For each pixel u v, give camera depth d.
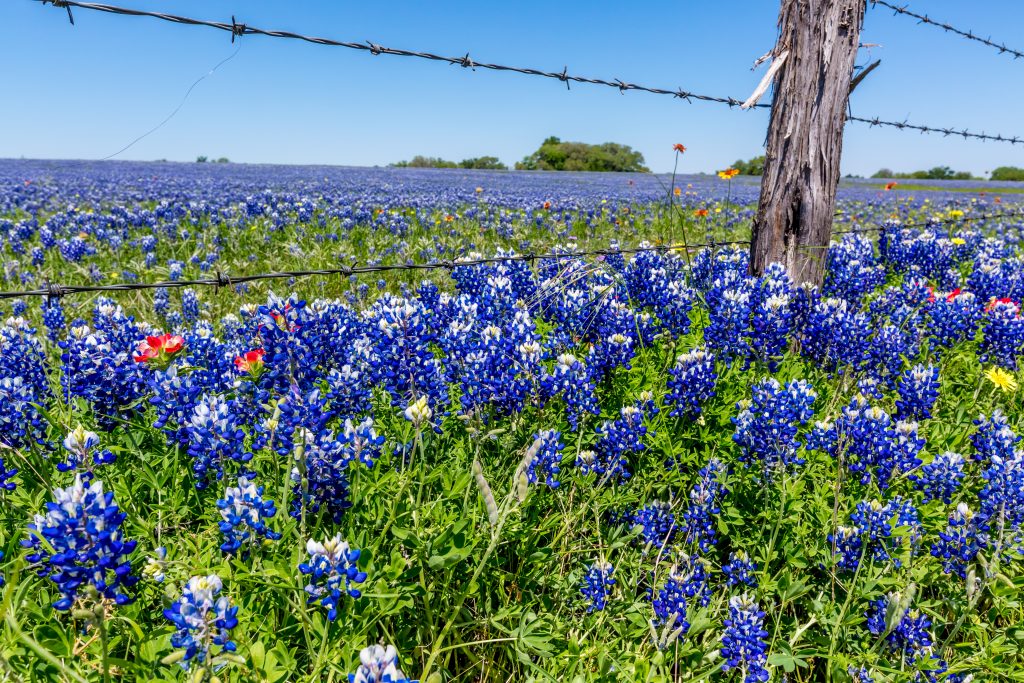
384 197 19.41
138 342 3.40
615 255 6.18
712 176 51.69
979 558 2.79
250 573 2.07
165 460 2.69
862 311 5.88
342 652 1.98
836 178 5.37
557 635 2.43
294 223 12.38
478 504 2.59
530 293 5.43
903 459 3.16
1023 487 2.80
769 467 3.11
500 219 13.68
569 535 2.93
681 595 2.48
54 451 2.82
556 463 2.96
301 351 2.80
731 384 4.00
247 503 2.08
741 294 4.27
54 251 9.26
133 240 10.50
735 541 2.97
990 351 4.70
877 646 2.54
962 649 2.65
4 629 1.86
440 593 2.44
